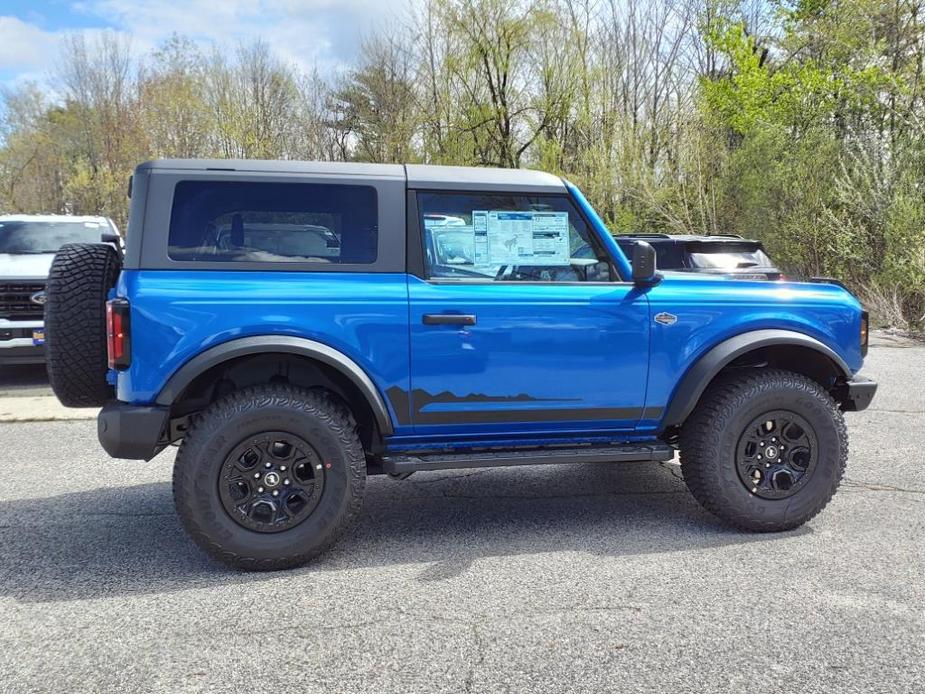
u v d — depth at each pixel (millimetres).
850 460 5574
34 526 4281
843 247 13969
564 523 4332
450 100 22359
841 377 4363
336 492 3629
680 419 4016
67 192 31781
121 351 3416
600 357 3918
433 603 3264
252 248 3623
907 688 2584
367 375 3668
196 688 2605
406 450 3889
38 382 8992
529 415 3900
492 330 3777
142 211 3521
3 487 5031
